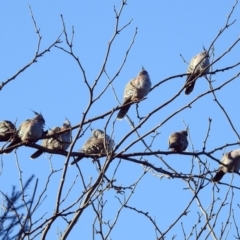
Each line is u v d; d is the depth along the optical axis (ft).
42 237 33.88
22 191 31.83
